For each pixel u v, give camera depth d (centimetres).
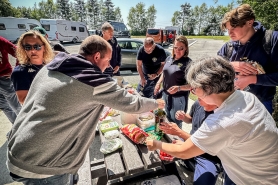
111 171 125
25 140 86
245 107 83
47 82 87
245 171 91
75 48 1383
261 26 145
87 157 168
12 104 243
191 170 182
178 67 222
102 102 92
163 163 134
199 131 88
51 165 95
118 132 163
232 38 152
